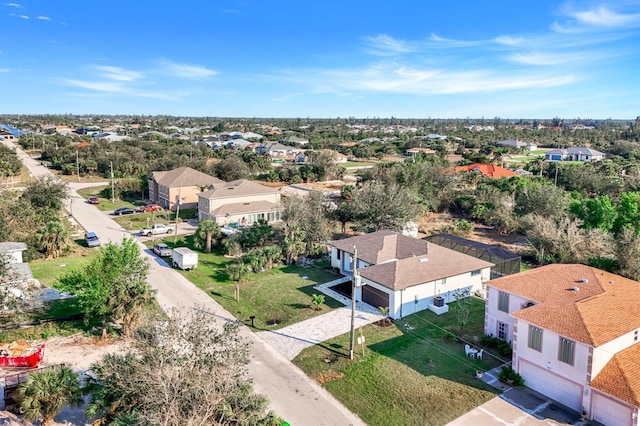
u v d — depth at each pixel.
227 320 30.84
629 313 23.27
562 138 191.75
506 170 94.31
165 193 68.62
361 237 42.19
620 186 75.69
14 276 29.36
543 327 22.20
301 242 43.84
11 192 60.00
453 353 26.61
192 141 159.62
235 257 45.09
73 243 48.88
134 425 15.45
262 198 62.19
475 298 35.31
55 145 127.56
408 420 20.59
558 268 29.53
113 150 110.75
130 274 28.19
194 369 17.62
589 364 20.44
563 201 56.91
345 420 20.59
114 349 26.48
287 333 29.06
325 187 89.31
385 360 25.72
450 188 71.25
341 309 32.75
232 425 17.14
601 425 20.23
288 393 22.55
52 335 28.08
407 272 32.72
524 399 22.22
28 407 18.41
